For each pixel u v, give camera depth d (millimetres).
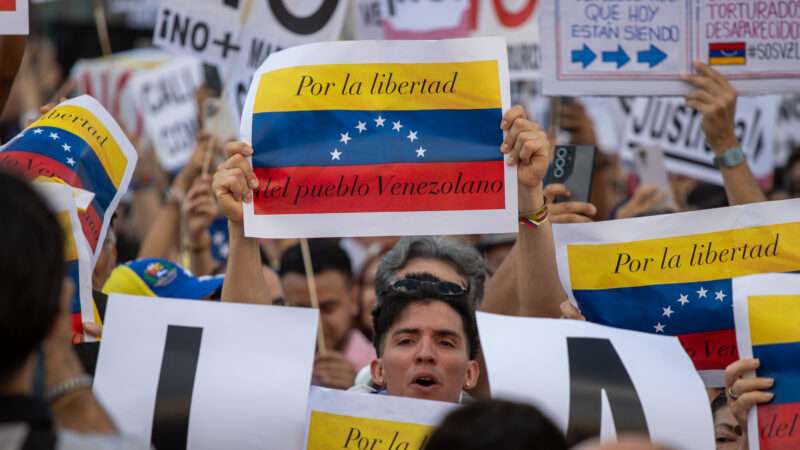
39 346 4316
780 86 9523
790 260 7473
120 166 7730
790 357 7027
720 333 7484
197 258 11648
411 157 7266
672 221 7562
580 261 7570
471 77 7281
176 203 12352
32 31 20906
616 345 6863
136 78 16281
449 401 7691
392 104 7312
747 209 7531
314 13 11609
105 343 6664
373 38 13977
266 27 11719
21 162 7316
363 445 6957
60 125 7535
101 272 8625
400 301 7754
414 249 8328
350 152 7289
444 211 7234
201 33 11836
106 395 6598
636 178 15328
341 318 12289
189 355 6684
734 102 9492
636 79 9469
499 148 7250
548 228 7742
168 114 16219
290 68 7402
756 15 9516
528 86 16094
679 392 6797
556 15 9414
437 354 7684
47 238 4281
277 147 7324
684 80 9523
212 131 12148
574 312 7594
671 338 7004
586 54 9430
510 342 6789
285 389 6637
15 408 4207
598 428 6684
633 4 9453
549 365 6754
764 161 13992
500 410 4633
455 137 7262
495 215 7215
